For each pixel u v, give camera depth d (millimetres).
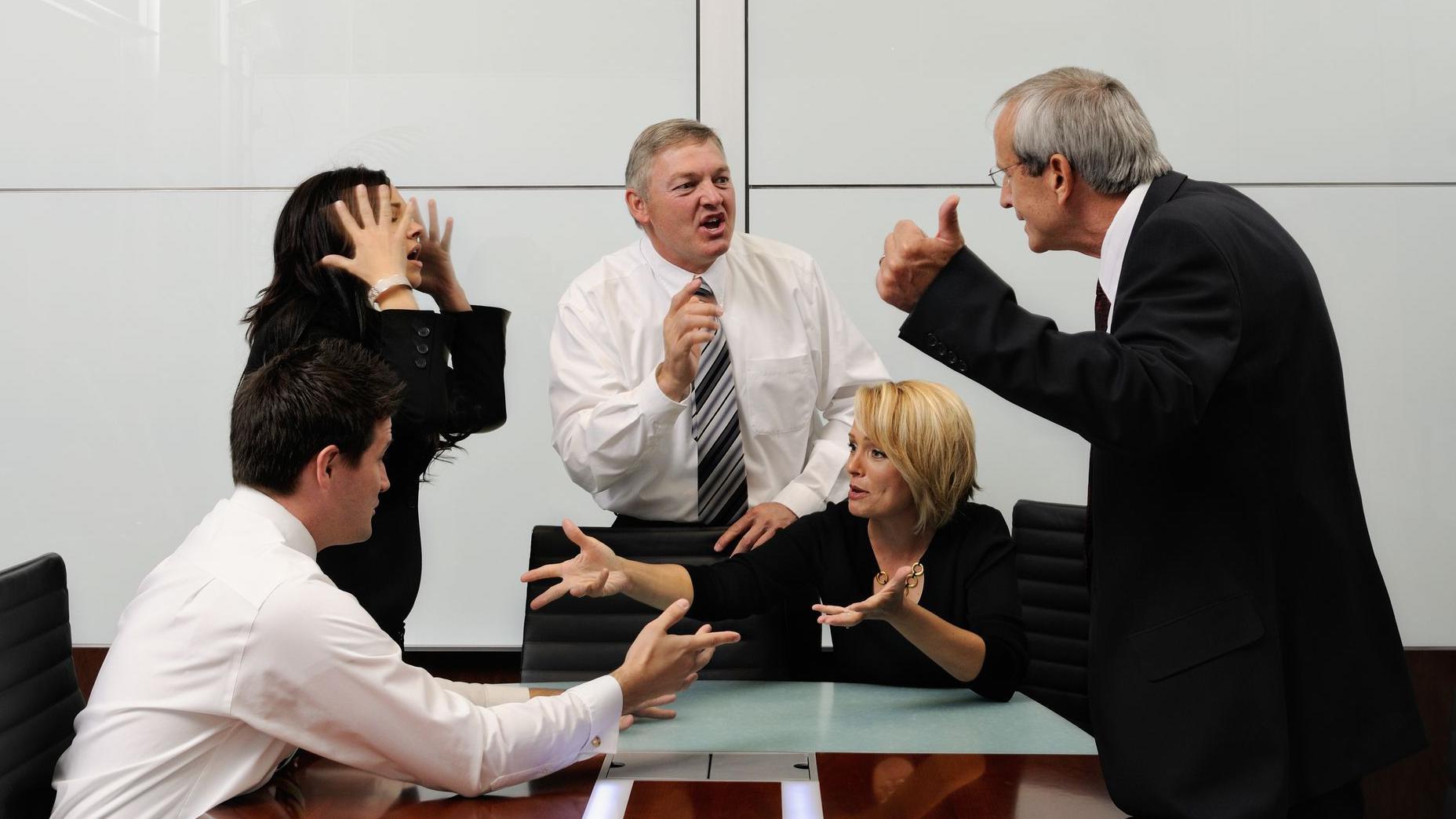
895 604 1848
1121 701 1515
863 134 3490
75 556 3520
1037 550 2861
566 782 1594
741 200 3518
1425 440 3445
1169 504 1517
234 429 1657
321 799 1530
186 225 3488
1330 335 1562
